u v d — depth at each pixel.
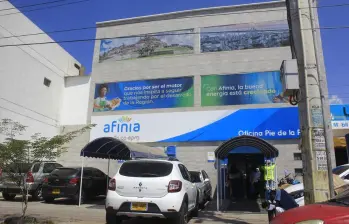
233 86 18.58
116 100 20.31
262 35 18.86
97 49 21.48
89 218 10.51
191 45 19.83
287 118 17.42
